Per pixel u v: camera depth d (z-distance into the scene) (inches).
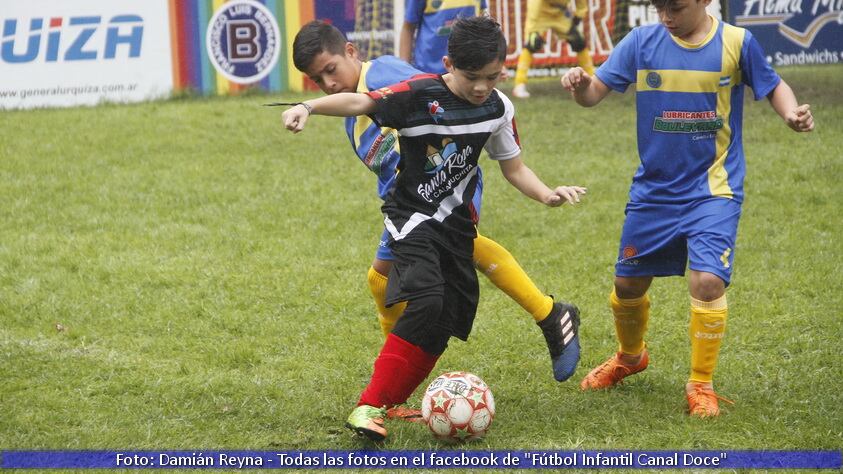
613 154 1395.2
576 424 575.8
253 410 606.9
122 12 1740.9
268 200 1176.8
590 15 1804.9
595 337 756.0
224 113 1656.0
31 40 1711.4
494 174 1300.4
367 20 1774.1
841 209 1084.5
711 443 546.3
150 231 1054.4
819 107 1611.7
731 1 1786.4
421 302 537.0
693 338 591.2
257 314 808.9
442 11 1250.6
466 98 544.7
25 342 733.3
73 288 867.4
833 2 1817.2
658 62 593.9
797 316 778.2
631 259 619.8
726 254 580.4
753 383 645.3
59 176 1284.4
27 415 593.6
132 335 761.0
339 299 843.4
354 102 524.4
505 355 713.6
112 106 1729.8
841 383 640.4
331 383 658.8
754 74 585.6
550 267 929.5
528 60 1777.8
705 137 594.9
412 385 566.3
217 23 1770.4
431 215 550.6
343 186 1243.2
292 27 1786.4
